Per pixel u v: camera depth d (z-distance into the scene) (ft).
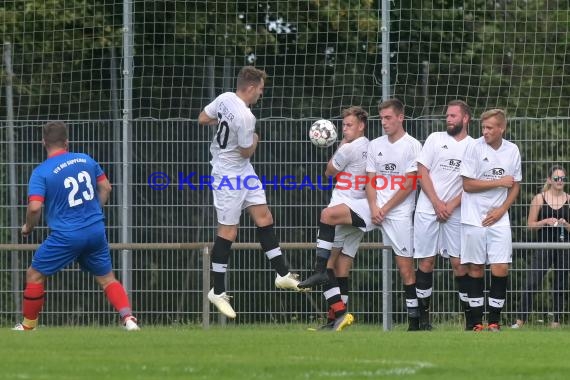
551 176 151.53
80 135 153.99
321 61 163.73
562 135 151.43
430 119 151.53
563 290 152.15
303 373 80.18
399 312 153.28
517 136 152.25
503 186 136.87
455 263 141.28
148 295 155.22
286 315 155.02
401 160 140.26
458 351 96.43
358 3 164.55
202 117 133.59
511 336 113.09
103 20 169.07
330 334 115.44
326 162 152.25
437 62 163.94
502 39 163.43
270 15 166.40
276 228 152.76
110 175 153.89
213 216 153.28
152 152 152.97
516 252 153.48
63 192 124.57
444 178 140.67
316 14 166.50
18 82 165.58
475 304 139.64
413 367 84.17
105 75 171.73
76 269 157.38
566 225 151.33
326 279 137.08
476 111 161.17
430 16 165.37
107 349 95.81
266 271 154.81
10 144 156.76
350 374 79.77
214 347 97.96
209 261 149.07
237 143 131.23
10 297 157.58
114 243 151.12
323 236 138.62
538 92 161.48
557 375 81.00
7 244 151.53
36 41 170.50
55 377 77.05
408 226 141.28
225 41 163.73
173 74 160.45
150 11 163.32
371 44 164.66
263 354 92.38
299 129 152.25
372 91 162.61
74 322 157.69
